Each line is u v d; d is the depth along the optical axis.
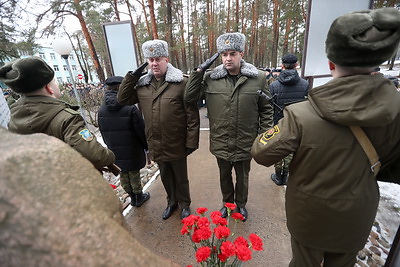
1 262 0.27
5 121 3.21
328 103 0.81
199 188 2.80
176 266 0.41
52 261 0.28
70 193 0.33
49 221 0.29
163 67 1.84
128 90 1.92
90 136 1.23
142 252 0.37
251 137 1.89
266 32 20.14
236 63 1.73
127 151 2.23
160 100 1.89
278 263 1.68
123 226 0.42
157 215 2.35
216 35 18.62
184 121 1.97
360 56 0.74
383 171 1.03
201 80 1.75
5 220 0.27
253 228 2.04
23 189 0.30
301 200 1.00
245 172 2.05
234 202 2.24
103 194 0.38
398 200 2.19
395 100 0.76
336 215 0.92
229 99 1.80
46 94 1.22
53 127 1.15
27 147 0.35
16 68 1.07
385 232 1.85
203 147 4.27
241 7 17.41
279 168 2.67
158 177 3.16
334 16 2.42
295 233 1.09
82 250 0.30
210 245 1.19
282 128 0.99
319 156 0.89
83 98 8.15
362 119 0.74
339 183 0.89
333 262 1.06
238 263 1.16
